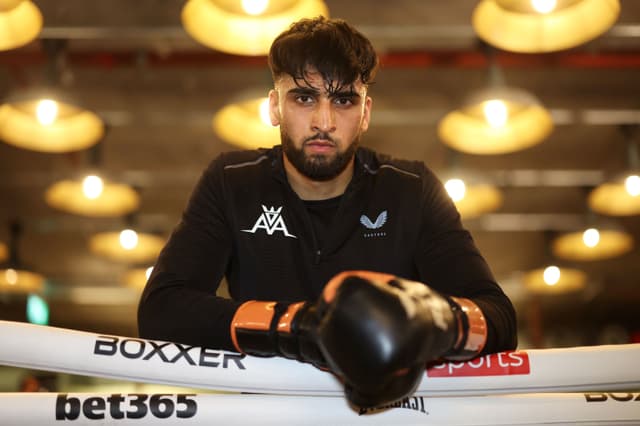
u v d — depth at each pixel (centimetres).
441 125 411
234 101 389
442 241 144
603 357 127
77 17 434
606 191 525
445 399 128
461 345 113
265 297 146
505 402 128
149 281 136
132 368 124
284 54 136
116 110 559
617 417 127
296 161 136
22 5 314
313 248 146
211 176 152
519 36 324
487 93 386
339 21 143
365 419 125
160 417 122
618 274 953
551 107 566
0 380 952
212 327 122
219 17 313
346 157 136
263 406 124
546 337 1180
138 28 445
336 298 100
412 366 102
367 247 147
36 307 927
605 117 566
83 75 517
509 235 821
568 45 324
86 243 826
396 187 151
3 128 407
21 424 121
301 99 135
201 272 140
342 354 98
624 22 443
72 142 420
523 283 890
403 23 445
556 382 127
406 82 529
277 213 148
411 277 150
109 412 122
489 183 548
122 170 654
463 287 134
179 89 535
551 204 739
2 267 816
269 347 119
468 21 439
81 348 124
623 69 514
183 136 598
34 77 503
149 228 722
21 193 699
